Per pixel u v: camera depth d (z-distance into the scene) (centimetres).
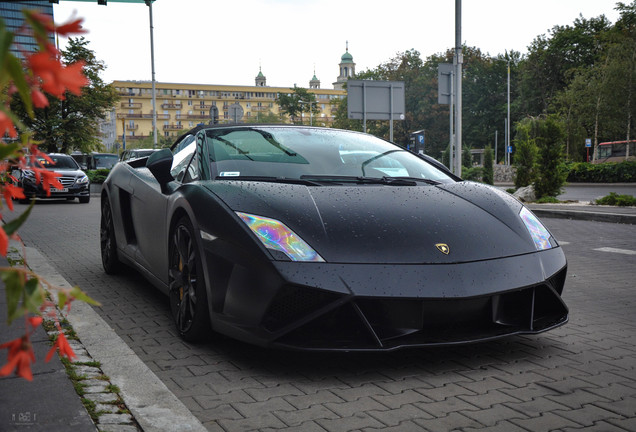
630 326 359
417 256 270
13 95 56
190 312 314
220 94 16538
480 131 6600
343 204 298
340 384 255
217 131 394
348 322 263
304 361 286
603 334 340
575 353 303
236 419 216
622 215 994
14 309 63
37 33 52
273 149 373
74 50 2966
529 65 5828
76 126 3006
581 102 4134
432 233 284
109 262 518
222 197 302
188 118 16300
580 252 687
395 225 285
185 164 385
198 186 324
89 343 293
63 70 53
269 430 207
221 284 280
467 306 269
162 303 420
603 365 283
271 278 257
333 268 258
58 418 197
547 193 1511
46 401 211
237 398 238
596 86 3869
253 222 277
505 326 282
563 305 299
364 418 218
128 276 524
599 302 429
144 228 414
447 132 5988
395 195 319
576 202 1422
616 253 676
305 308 256
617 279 521
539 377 265
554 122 1510
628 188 2316
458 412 224
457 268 270
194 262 311
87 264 591
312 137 402
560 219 1088
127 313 390
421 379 262
